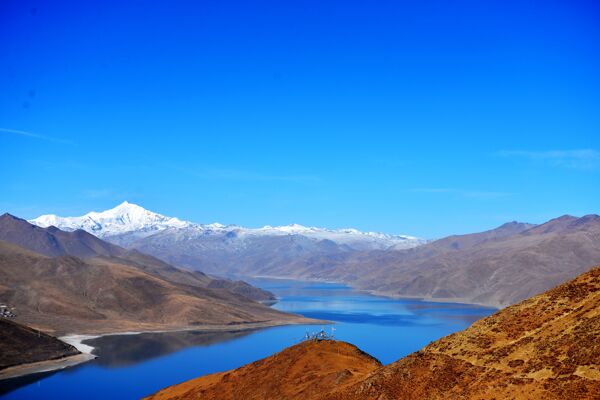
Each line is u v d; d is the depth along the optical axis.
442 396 53.75
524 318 60.12
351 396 63.28
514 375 50.31
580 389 43.88
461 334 63.62
